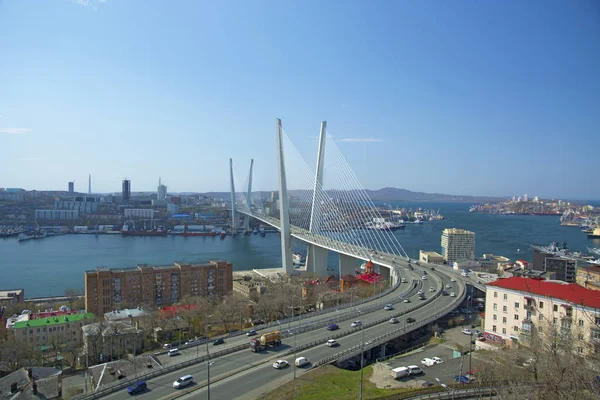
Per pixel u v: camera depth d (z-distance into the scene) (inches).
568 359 1806.1
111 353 3981.3
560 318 2918.3
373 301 4576.8
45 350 4313.5
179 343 4153.5
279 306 5017.2
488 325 3491.6
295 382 2409.0
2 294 6397.6
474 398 2155.5
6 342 3983.8
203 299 5679.1
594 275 5659.5
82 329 4330.7
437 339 3555.6
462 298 4697.3
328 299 5236.2
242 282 7214.6
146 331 4411.9
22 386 3004.4
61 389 2965.1
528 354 2436.0
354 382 2438.5
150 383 2420.0
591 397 1519.4
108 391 2306.8
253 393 2281.0
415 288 5246.1
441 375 2536.9
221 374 2544.3
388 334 3324.3
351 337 3280.0
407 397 2178.9
